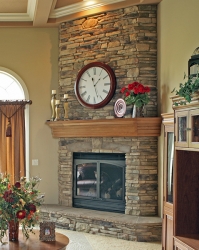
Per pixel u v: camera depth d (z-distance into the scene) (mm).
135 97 4902
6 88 6172
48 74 6098
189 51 4250
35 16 5641
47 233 3307
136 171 5125
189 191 3566
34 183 3410
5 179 3387
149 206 5098
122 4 5191
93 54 5547
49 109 6090
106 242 4719
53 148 6094
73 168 5832
